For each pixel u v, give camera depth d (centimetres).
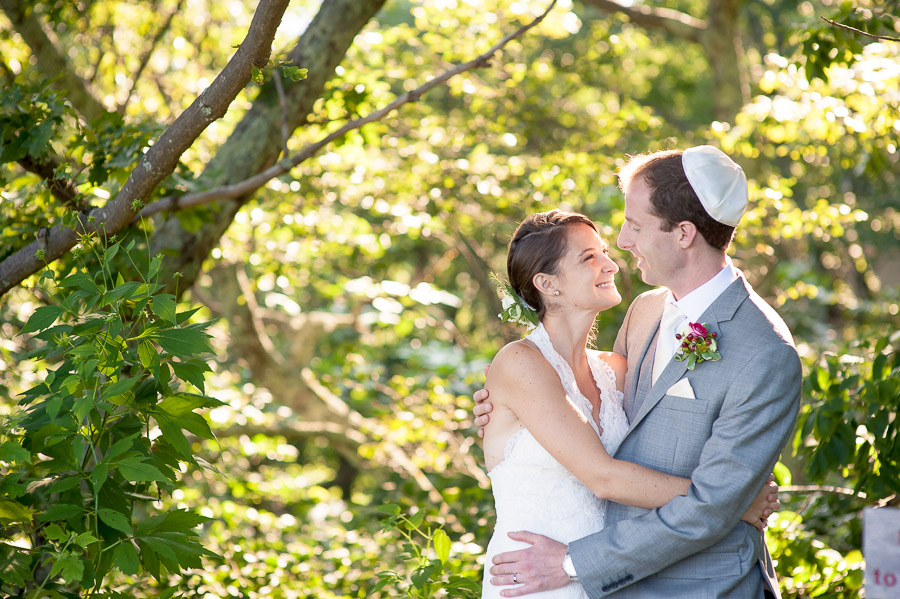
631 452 219
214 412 537
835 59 366
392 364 896
